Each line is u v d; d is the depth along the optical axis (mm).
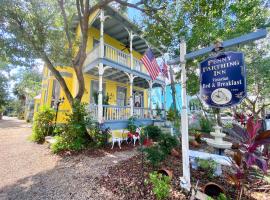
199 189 3355
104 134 8398
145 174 4270
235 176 2785
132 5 7137
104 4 7609
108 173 4637
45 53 7977
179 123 8086
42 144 8695
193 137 8609
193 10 5719
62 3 8023
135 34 11711
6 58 7723
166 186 3201
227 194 3133
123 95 14898
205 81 3420
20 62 7859
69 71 13141
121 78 13586
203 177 3979
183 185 3416
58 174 4746
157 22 7211
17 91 34031
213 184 3162
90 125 8227
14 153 7004
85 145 7699
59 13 8875
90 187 3854
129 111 11281
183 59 3816
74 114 7809
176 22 6742
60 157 6422
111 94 13570
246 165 2699
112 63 10055
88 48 11672
